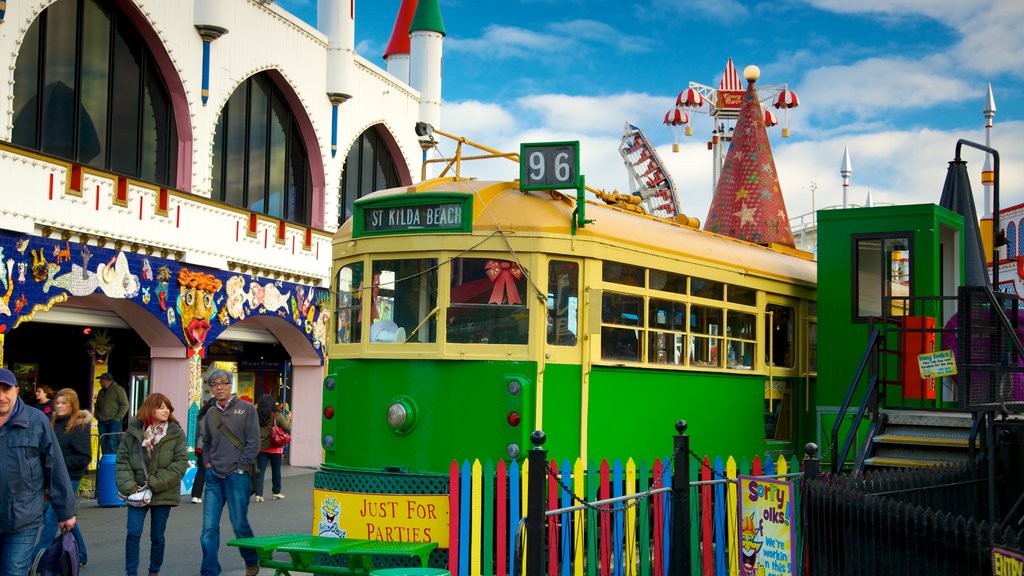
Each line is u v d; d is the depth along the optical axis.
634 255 11.36
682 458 9.52
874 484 9.84
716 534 10.94
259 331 23.39
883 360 13.40
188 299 19.73
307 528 14.83
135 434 10.84
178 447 10.95
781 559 8.44
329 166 24.41
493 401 10.45
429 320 10.68
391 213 11.03
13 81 16.08
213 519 10.88
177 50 19.59
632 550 10.42
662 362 11.81
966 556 7.39
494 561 10.16
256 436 11.06
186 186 19.97
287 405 24.81
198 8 20.08
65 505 8.35
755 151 18.23
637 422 11.38
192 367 19.88
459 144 11.82
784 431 14.22
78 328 21.09
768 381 13.82
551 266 10.66
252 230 21.64
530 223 10.62
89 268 17.39
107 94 18.56
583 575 10.15
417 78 28.66
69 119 17.75
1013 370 10.29
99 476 17.05
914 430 12.40
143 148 19.36
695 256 12.39
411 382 10.67
